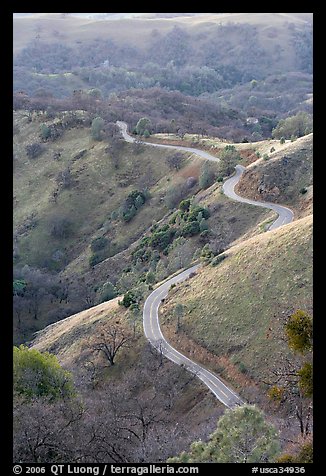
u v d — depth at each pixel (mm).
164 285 83875
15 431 37188
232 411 28750
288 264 65062
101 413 45125
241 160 125438
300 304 59094
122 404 49000
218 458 26875
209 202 109062
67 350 77125
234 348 61469
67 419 40844
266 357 56719
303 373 31281
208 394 57000
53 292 117125
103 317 81312
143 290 83500
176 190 128375
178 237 104812
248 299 65625
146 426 44844
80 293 113875
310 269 62438
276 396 40844
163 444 37844
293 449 31016
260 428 27922
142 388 61938
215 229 99438
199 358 64375
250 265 70000
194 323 68812
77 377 66062
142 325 73562
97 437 39312
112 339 72375
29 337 104188
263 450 26953
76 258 130875
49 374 46875
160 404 56812
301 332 32094
